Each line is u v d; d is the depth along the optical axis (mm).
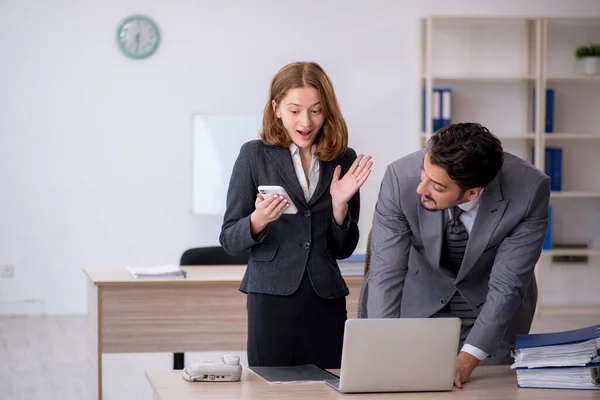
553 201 8164
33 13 7504
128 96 7660
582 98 8172
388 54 7938
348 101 7922
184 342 4418
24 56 7520
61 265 7684
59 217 7656
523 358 2674
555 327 7332
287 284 3104
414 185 2887
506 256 2854
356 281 4512
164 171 7734
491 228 2848
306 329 3133
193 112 7730
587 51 7898
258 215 2988
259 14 7754
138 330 4371
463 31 8023
